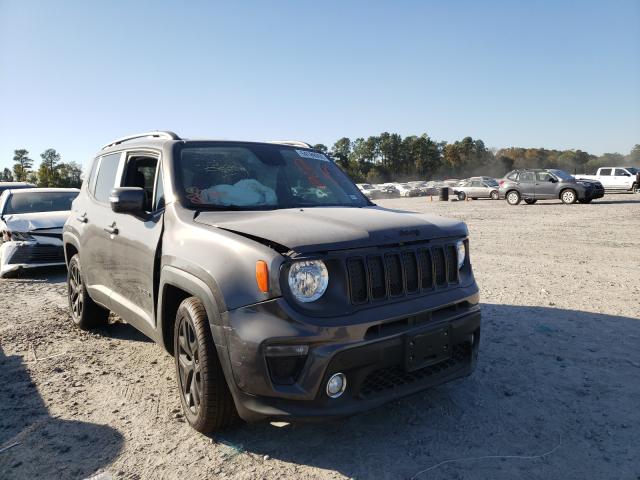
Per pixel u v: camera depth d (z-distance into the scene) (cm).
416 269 309
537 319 558
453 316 320
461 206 2795
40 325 587
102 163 527
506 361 438
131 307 416
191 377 332
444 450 299
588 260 941
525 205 2628
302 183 422
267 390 272
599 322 543
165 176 384
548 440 308
